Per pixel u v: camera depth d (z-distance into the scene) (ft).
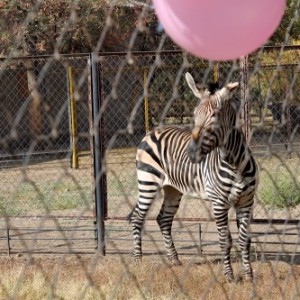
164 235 78.43
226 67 60.59
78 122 113.50
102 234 80.38
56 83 108.68
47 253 81.76
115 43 119.85
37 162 124.57
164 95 53.72
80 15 118.62
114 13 115.96
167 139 77.97
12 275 66.54
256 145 67.15
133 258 77.25
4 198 111.96
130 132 28.78
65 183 122.31
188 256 81.10
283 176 95.50
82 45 123.75
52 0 118.93
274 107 58.70
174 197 79.92
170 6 24.99
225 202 68.95
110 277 65.36
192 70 61.36
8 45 96.32
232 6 24.98
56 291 60.23
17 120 23.53
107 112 81.92
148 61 75.36
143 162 79.51
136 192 111.75
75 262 75.05
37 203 109.29
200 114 59.26
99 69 76.95
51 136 24.80
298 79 74.43
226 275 65.31
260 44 26.73
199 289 61.62
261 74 69.05
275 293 59.82
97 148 78.18
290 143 43.75
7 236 81.35
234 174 67.41
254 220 77.51
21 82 117.70
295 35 132.16
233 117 62.13
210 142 59.82
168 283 62.18
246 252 67.21
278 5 26.37
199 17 24.98
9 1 116.67
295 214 93.25
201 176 72.13
